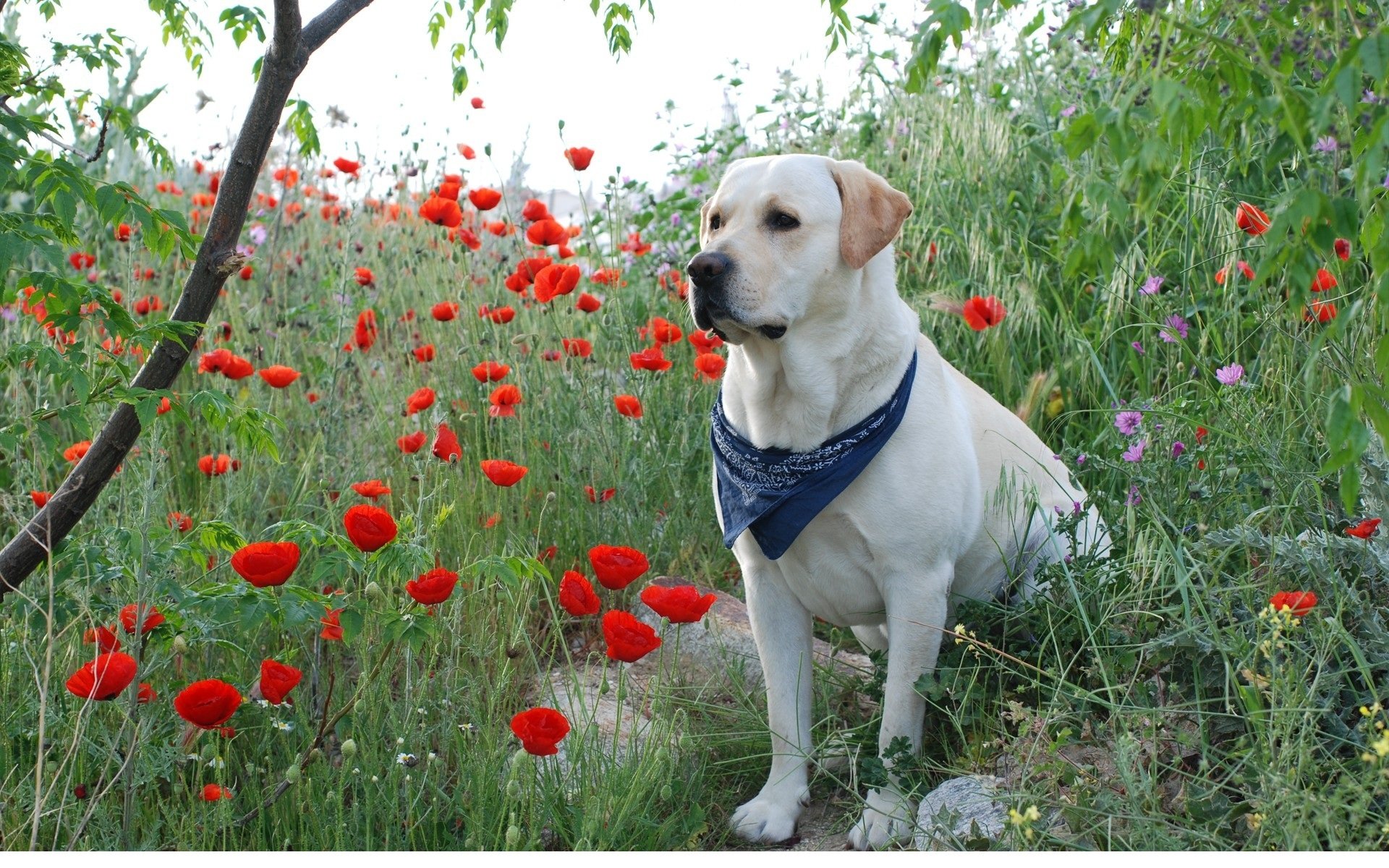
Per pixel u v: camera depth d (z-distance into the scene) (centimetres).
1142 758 245
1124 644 269
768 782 296
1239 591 263
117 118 284
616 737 260
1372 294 275
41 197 203
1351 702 241
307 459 382
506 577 251
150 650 286
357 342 425
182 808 262
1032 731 267
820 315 281
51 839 243
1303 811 195
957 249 512
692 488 439
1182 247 442
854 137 630
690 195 613
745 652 357
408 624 248
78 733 231
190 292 237
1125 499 371
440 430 307
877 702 329
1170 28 170
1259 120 178
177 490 426
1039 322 451
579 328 507
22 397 325
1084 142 178
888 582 290
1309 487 297
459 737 274
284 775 254
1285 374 337
